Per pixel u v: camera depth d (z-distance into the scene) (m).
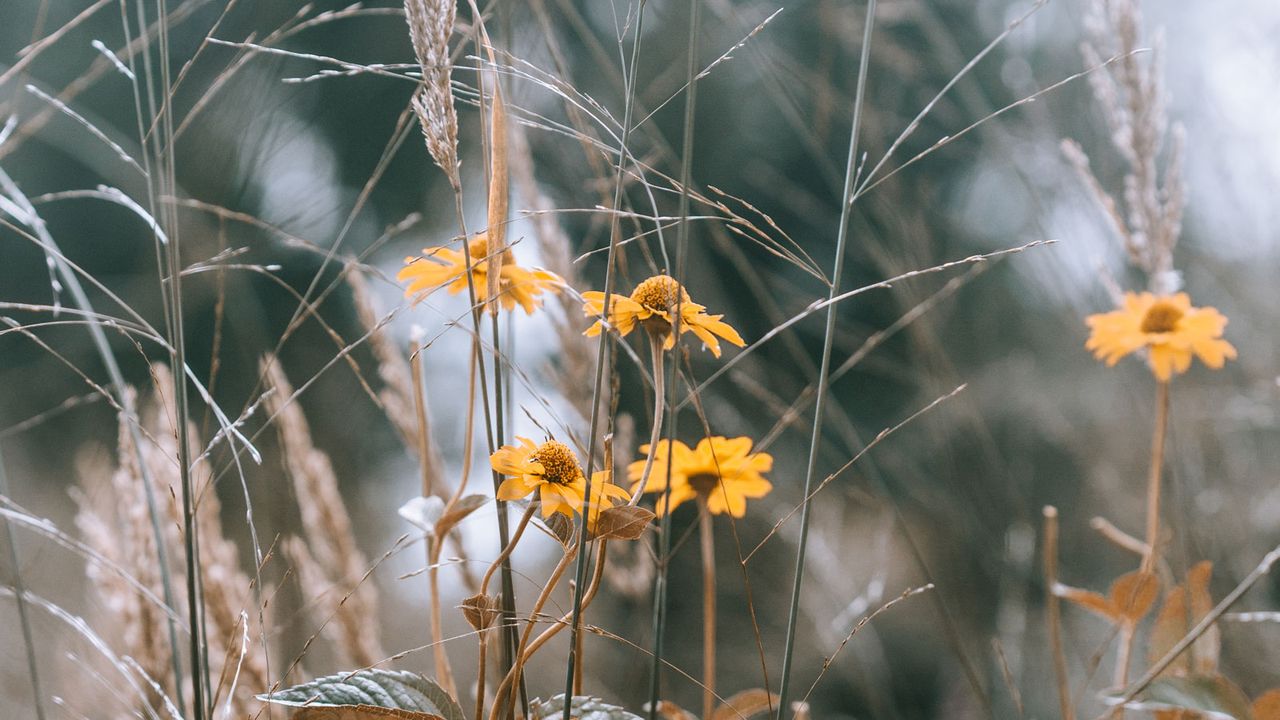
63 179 3.97
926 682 2.68
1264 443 2.46
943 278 2.63
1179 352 1.28
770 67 1.88
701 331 1.03
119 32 3.67
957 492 2.09
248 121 1.55
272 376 1.27
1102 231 2.09
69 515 2.93
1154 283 1.34
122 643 1.27
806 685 2.74
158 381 1.08
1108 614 1.22
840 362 3.55
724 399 2.71
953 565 2.25
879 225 3.08
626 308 1.02
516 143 1.28
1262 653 1.76
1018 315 3.13
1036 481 2.77
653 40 3.14
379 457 3.37
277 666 1.26
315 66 3.36
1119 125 1.35
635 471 1.15
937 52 2.81
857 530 2.64
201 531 1.21
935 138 3.22
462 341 3.36
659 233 1.03
